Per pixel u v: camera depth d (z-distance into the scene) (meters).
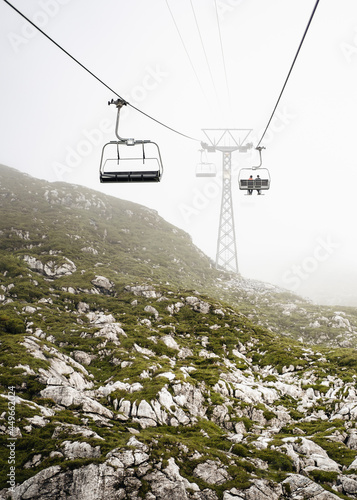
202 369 97.50
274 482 48.22
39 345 86.25
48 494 42.12
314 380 97.12
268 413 78.06
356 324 169.12
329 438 65.81
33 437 51.84
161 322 129.38
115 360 93.50
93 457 48.03
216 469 50.16
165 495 43.66
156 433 60.66
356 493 47.72
